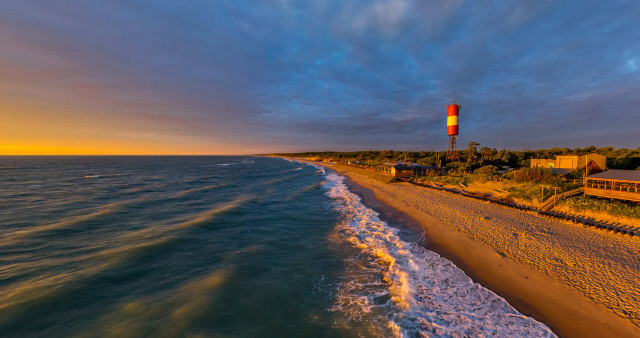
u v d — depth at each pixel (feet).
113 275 43.52
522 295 35.47
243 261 49.24
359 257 50.57
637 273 38.93
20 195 125.08
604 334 28.09
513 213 75.82
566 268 41.55
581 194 78.64
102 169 332.80
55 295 37.24
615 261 42.88
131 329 30.60
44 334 29.99
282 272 44.93
